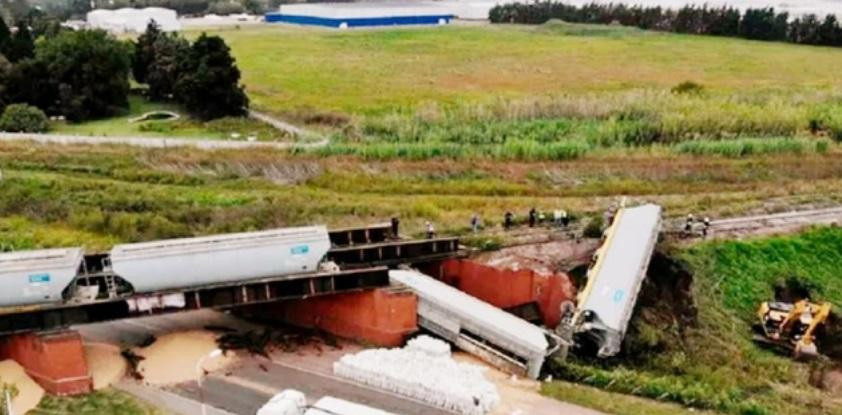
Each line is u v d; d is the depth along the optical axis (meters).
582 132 73.06
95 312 38.78
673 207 55.19
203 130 81.81
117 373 38.91
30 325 37.75
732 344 43.56
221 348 41.56
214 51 87.88
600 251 45.41
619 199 54.81
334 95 97.00
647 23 158.25
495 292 46.97
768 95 88.31
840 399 39.69
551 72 111.94
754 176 63.97
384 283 42.50
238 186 62.34
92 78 88.88
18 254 39.31
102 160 67.94
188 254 39.81
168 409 35.78
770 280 48.19
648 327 43.31
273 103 92.81
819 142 69.75
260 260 40.91
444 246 48.16
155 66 99.25
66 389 37.06
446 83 104.38
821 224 52.00
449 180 63.41
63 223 54.56
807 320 43.53
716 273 47.84
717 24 149.00
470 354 41.31
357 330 42.75
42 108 88.75
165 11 179.12
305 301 44.16
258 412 32.41
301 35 155.38
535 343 38.94
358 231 47.72
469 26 169.88
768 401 38.81
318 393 37.19
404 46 138.62
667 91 90.69
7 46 97.31
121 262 39.03
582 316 41.22
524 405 36.47
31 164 66.56
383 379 37.62
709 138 72.12
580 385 39.03
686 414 36.66
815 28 137.50
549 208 55.59
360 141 73.31
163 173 64.62
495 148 68.62
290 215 54.34
